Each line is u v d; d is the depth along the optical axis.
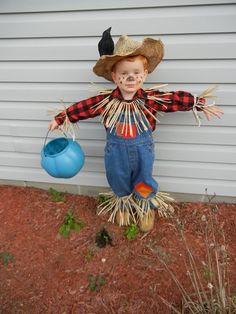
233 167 2.70
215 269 2.37
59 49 2.31
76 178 3.03
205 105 2.20
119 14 2.12
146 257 2.53
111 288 2.34
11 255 2.61
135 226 2.74
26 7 2.17
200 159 2.69
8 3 2.17
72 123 2.34
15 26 2.26
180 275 2.38
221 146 2.60
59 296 2.32
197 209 2.91
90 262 2.53
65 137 2.64
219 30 2.08
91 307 2.24
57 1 2.12
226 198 2.92
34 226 2.85
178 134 2.59
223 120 2.46
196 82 2.31
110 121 2.16
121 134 2.16
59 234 2.77
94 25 2.18
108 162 2.31
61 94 2.53
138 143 2.18
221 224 2.76
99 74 2.06
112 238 2.69
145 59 1.91
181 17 2.06
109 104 2.13
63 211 2.97
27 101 2.62
